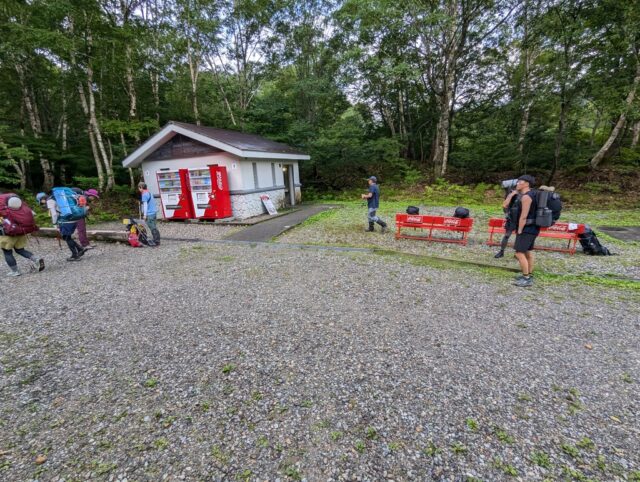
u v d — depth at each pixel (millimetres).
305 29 17422
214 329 3373
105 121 12273
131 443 1957
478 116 18469
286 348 2980
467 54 16078
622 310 3736
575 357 2803
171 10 15039
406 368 2652
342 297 4160
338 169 19656
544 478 1676
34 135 13125
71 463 1821
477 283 4656
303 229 8898
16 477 1729
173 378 2586
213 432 2031
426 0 14273
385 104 21594
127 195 13234
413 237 7664
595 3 10625
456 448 1876
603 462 1771
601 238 7242
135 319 3662
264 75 19828
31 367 2791
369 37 15250
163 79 16703
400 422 2080
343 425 2066
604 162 14344
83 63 12352
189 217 10641
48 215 10047
